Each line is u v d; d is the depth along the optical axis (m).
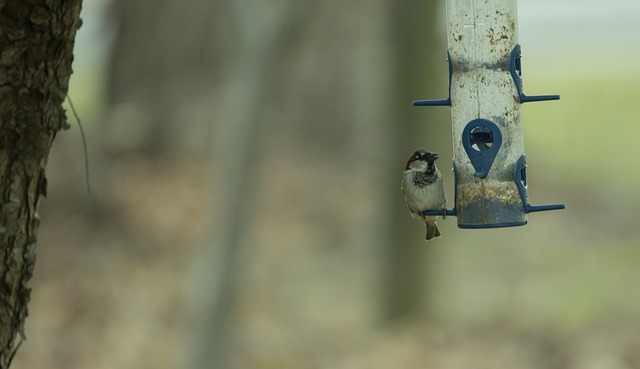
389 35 15.10
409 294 15.48
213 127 21.97
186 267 17.58
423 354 13.98
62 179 19.16
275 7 11.78
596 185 22.28
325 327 15.34
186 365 12.34
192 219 19.05
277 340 14.70
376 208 16.33
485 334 14.52
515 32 6.77
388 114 15.33
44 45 4.34
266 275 17.58
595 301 15.71
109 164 19.78
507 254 18.83
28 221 4.50
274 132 21.75
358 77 22.05
